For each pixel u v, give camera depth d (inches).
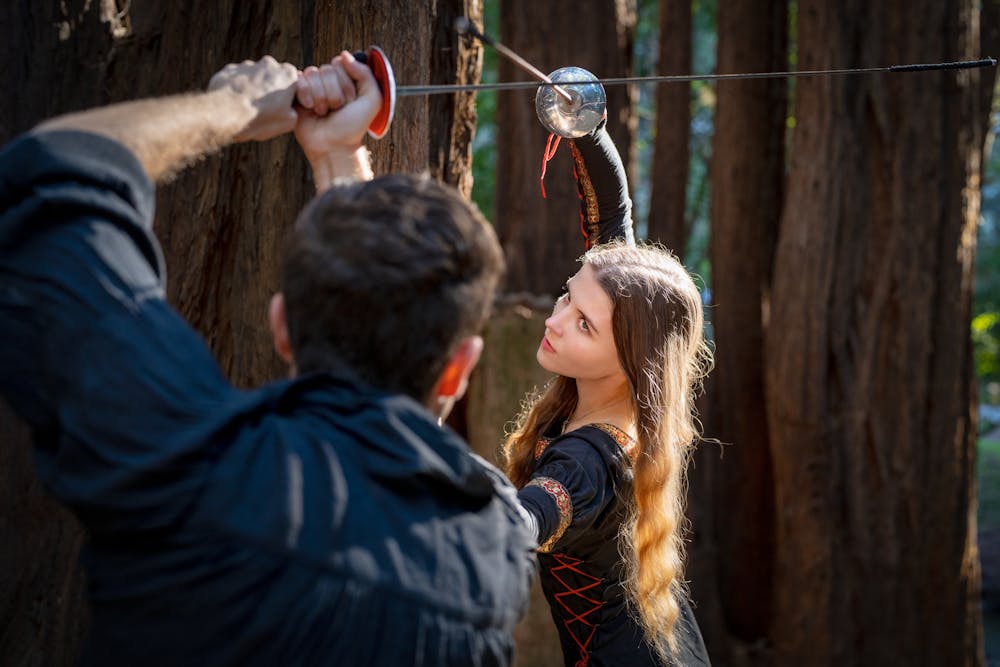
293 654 31.9
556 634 154.8
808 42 175.9
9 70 71.3
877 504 176.6
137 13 76.2
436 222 35.4
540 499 56.4
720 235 200.5
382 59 44.4
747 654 193.3
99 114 36.3
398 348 35.4
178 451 31.3
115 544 32.7
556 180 202.2
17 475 71.2
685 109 219.1
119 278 32.8
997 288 523.5
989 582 257.4
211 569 31.6
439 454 35.3
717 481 199.3
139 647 32.1
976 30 179.3
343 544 32.7
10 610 71.4
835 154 174.2
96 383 31.6
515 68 203.2
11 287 32.1
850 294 176.1
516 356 162.6
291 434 33.7
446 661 34.0
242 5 76.9
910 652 175.8
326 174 45.4
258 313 76.0
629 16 203.9
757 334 199.3
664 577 63.5
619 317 62.8
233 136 41.9
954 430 177.9
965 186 178.9
